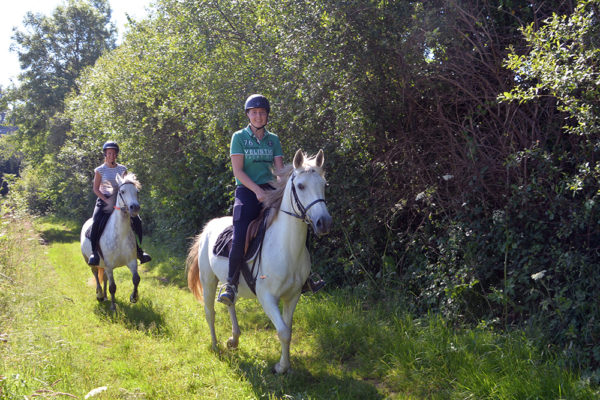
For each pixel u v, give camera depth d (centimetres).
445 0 482
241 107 692
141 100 1141
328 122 632
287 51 577
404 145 577
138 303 702
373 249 658
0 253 651
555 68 350
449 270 520
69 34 3525
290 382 395
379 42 506
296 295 411
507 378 353
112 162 719
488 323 460
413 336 472
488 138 521
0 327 436
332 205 665
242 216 409
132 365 441
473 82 514
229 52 793
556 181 445
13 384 322
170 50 911
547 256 454
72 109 1884
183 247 1214
